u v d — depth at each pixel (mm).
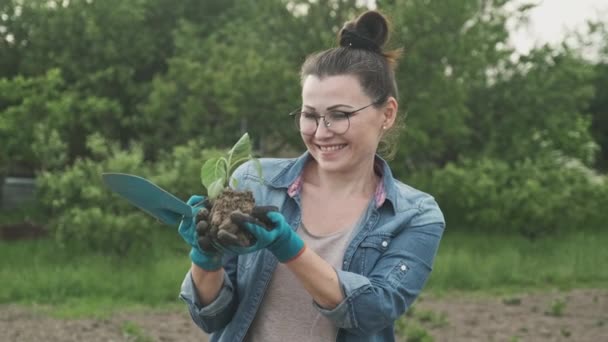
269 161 2434
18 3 16859
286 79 13469
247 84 13406
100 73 15977
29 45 17031
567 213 12625
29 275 9219
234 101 13453
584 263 11500
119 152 10578
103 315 8031
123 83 16828
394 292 2152
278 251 1960
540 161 13805
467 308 8945
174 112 15078
